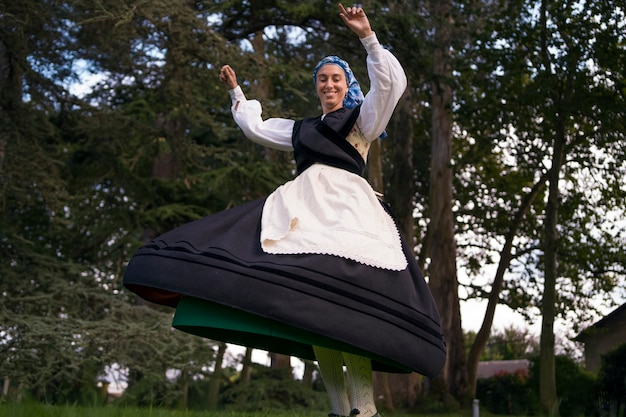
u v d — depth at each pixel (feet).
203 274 9.92
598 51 51.65
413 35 52.16
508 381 77.10
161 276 10.14
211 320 10.28
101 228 52.11
